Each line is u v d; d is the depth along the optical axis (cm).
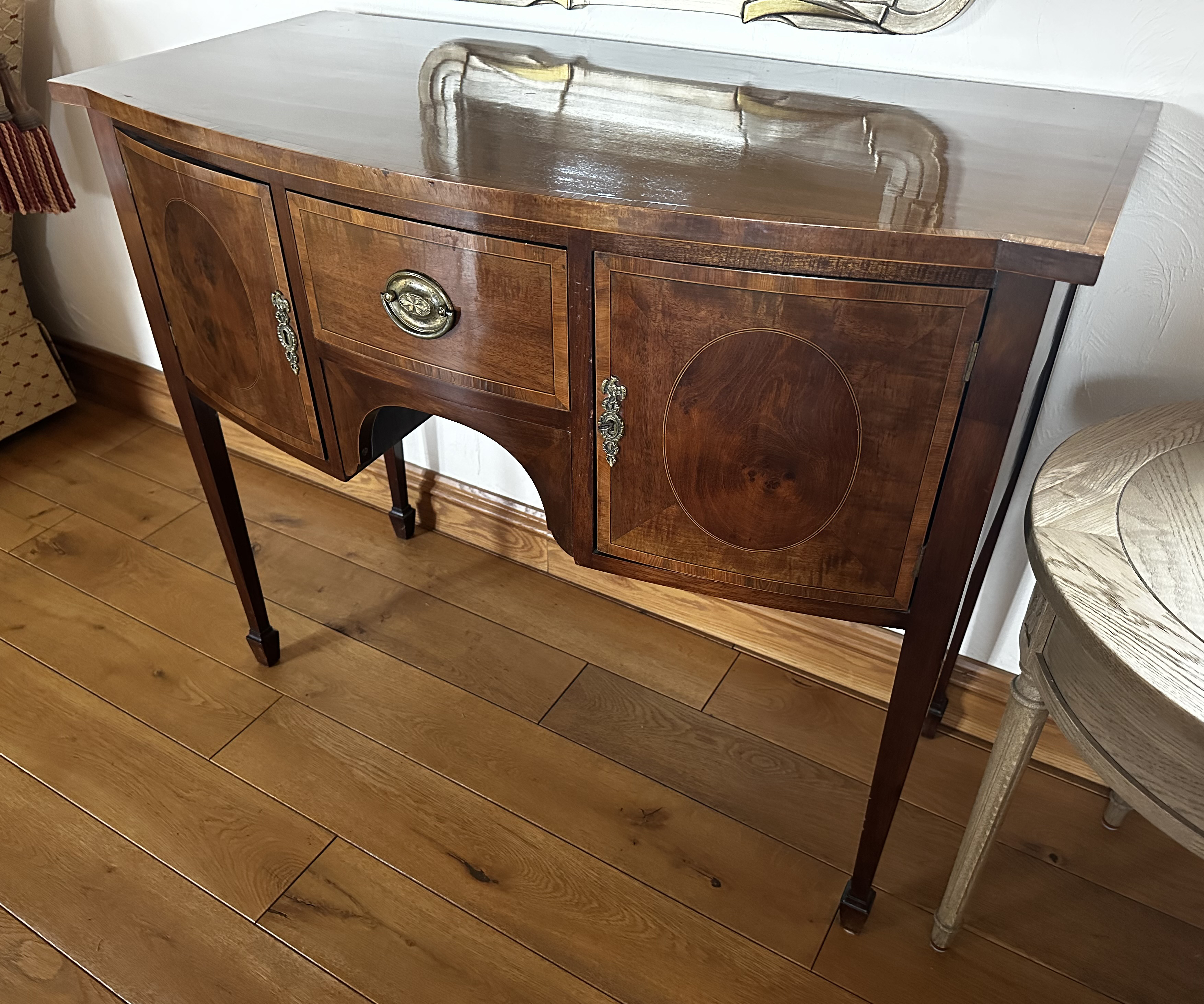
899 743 92
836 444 76
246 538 128
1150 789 66
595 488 87
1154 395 102
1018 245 62
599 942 107
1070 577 68
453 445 156
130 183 100
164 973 103
